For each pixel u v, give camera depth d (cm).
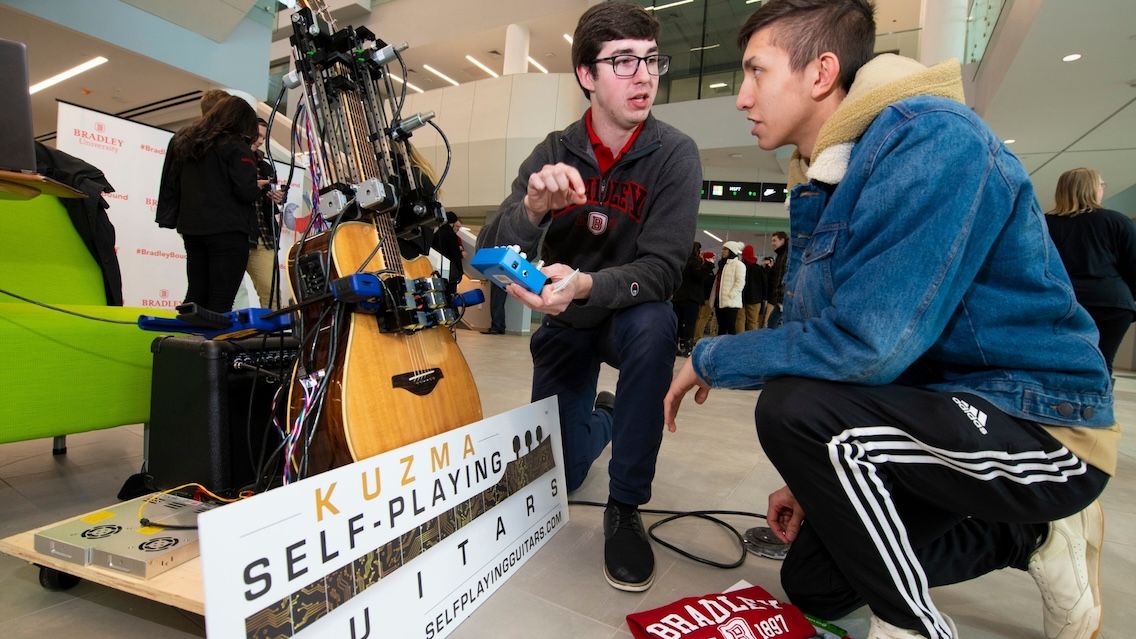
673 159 118
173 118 784
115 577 73
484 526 92
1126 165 599
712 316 687
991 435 64
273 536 57
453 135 1011
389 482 73
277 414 118
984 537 83
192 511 92
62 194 118
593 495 142
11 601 85
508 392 277
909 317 61
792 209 89
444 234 141
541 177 93
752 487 155
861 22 76
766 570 106
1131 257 231
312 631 60
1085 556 82
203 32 633
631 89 113
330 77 100
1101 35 347
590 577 99
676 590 96
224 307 222
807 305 78
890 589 68
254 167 221
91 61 606
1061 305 67
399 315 89
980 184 62
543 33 1073
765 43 79
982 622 93
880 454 67
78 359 122
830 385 69
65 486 133
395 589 71
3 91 100
